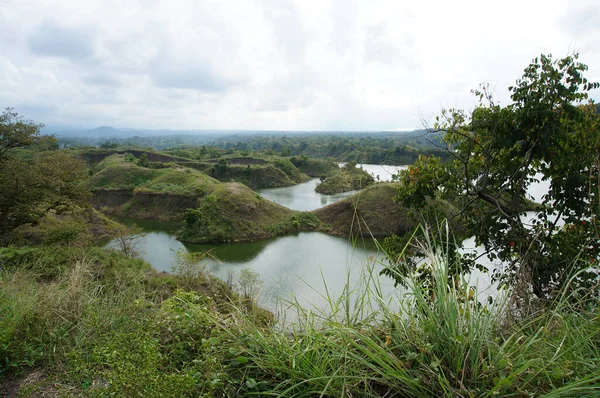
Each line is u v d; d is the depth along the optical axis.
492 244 6.36
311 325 2.61
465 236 6.73
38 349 3.05
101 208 53.06
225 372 2.47
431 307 2.48
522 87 6.04
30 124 18.11
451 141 6.91
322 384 2.20
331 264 22.36
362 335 2.35
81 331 3.19
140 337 2.88
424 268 3.78
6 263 7.66
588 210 5.50
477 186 6.82
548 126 5.75
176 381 2.11
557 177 6.01
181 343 2.85
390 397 2.12
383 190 32.75
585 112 6.22
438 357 2.21
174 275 12.18
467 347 2.16
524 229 5.88
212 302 3.65
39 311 3.51
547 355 2.20
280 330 2.82
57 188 17.66
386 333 2.53
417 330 2.38
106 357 2.64
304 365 2.30
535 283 4.75
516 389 2.00
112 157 86.44
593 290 2.86
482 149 6.48
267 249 30.56
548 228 5.95
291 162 96.69
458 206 7.00
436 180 6.68
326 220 39.00
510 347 2.24
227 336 2.83
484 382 1.99
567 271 4.80
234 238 34.97
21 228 21.86
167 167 75.94
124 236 29.16
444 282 2.43
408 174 6.93
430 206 6.41
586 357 2.26
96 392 2.36
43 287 4.23
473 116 6.53
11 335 3.09
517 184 6.43
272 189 74.31
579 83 5.67
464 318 2.27
